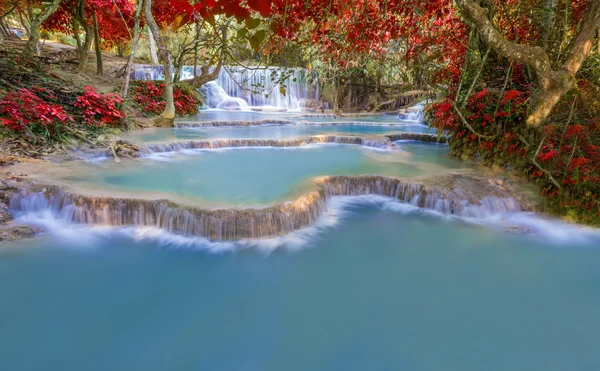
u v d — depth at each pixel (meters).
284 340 2.77
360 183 5.48
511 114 5.43
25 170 5.04
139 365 2.51
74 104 7.68
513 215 4.83
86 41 11.38
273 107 15.99
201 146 7.64
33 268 3.44
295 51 5.94
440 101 6.80
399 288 3.40
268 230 4.09
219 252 3.82
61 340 2.68
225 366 2.52
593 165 4.43
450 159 6.90
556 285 3.47
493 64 6.02
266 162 6.50
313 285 3.41
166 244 3.91
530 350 2.70
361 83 16.98
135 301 3.11
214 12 1.27
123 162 6.15
